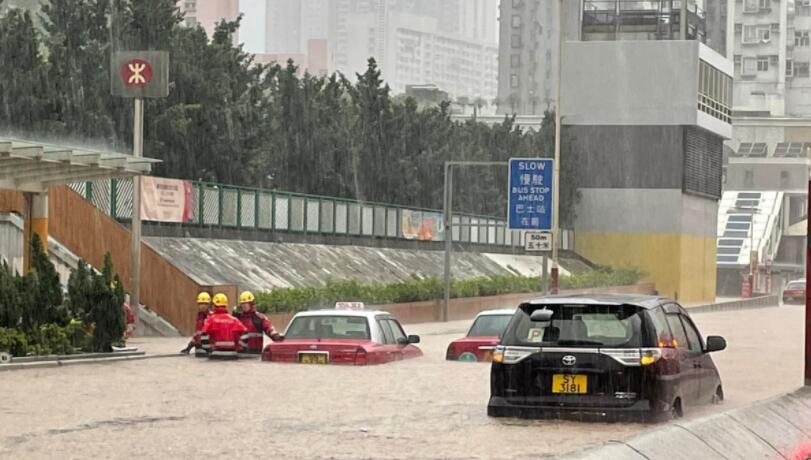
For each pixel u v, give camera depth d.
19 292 36.19
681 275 128.38
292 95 93.88
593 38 131.50
